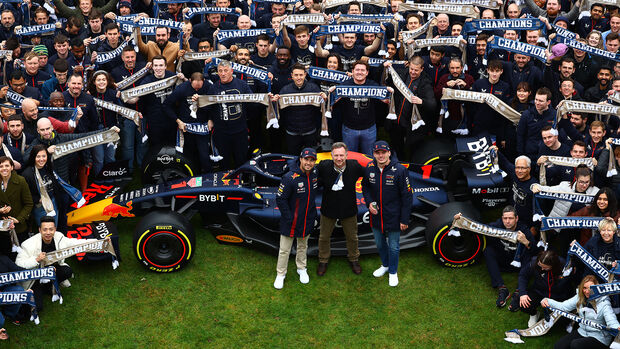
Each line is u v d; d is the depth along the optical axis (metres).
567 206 8.59
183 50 11.09
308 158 8.09
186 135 10.49
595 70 11.15
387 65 10.45
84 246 8.34
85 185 10.18
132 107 10.46
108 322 8.16
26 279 7.86
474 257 9.11
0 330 7.64
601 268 7.73
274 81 10.86
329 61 10.67
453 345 7.89
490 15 12.24
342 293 8.73
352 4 12.09
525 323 8.23
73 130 9.50
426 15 12.95
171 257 8.89
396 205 8.43
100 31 12.27
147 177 10.34
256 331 8.05
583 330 7.54
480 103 10.26
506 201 9.55
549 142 9.13
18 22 12.87
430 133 10.95
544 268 7.85
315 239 9.54
